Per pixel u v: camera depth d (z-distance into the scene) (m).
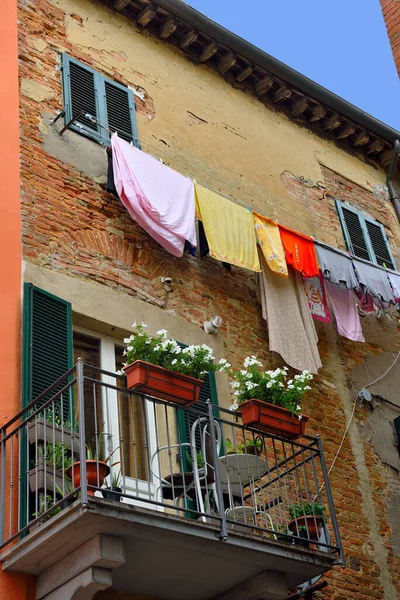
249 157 13.12
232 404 10.10
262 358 11.06
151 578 8.02
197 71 13.23
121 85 11.84
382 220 14.95
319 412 11.34
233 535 7.76
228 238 10.84
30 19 11.22
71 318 9.16
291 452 10.48
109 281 9.95
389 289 12.38
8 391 8.31
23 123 10.24
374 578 10.44
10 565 7.36
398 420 12.20
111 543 7.24
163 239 10.32
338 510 10.62
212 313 10.85
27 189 9.77
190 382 8.34
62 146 10.48
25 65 10.77
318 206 13.77
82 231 10.03
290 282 11.67
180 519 7.44
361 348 12.71
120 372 8.88
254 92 14.05
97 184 10.55
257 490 8.80
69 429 8.10
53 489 7.63
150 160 10.55
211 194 10.99
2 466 7.72
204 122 12.75
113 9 12.51
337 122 14.77
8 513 7.73
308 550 8.27
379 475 11.48
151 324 10.01
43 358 8.67
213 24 13.00
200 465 8.62
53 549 7.28
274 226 11.47
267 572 8.23
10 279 8.97
